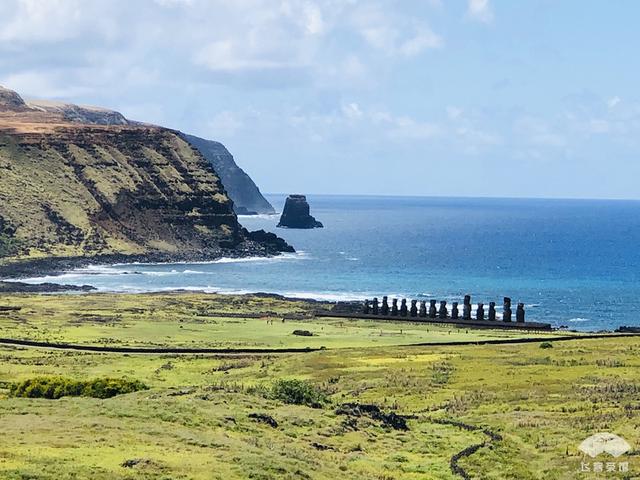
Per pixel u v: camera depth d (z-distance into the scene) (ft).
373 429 182.70
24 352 352.28
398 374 272.92
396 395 240.32
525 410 210.18
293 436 166.71
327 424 179.01
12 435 138.21
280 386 207.62
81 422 150.61
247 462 131.85
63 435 139.85
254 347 371.15
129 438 140.97
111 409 165.37
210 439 146.61
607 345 329.11
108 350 362.53
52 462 120.06
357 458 157.07
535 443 174.70
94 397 205.87
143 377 286.05
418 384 253.65
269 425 171.53
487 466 156.87
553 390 234.58
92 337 407.23
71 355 346.95
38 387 212.84
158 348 367.04
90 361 328.29
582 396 222.28
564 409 207.92
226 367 312.09
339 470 142.31
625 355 296.51
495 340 377.09
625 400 214.28
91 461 124.26
